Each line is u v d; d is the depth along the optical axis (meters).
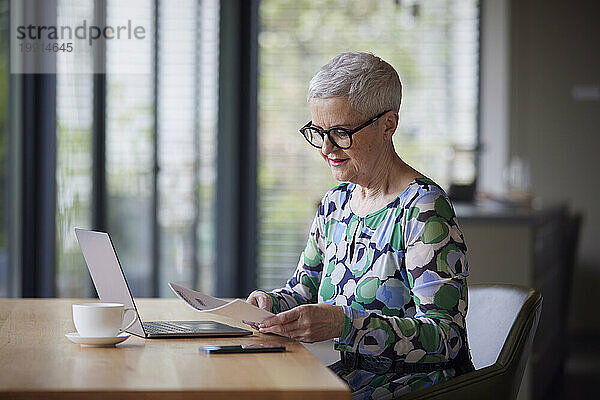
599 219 8.24
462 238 2.12
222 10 7.01
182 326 2.15
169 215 6.02
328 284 2.28
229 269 7.34
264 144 7.86
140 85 5.45
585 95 8.22
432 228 2.08
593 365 6.44
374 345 1.91
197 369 1.63
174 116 6.04
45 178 4.38
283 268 7.85
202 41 6.55
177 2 6.02
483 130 8.03
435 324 1.97
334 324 1.89
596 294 8.24
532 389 4.61
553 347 5.62
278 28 7.87
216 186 6.96
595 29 8.23
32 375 1.57
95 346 1.87
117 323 1.91
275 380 1.54
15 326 2.16
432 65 7.97
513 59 8.21
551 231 5.47
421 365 2.10
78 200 4.73
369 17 7.91
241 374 1.59
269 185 7.86
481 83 8.02
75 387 1.47
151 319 2.31
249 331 2.07
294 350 1.85
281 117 7.88
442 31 7.97
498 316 2.29
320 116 2.18
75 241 4.68
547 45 8.24
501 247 4.57
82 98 4.72
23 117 4.28
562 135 8.24
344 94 2.15
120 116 5.20
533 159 8.27
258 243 7.82
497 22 7.97
